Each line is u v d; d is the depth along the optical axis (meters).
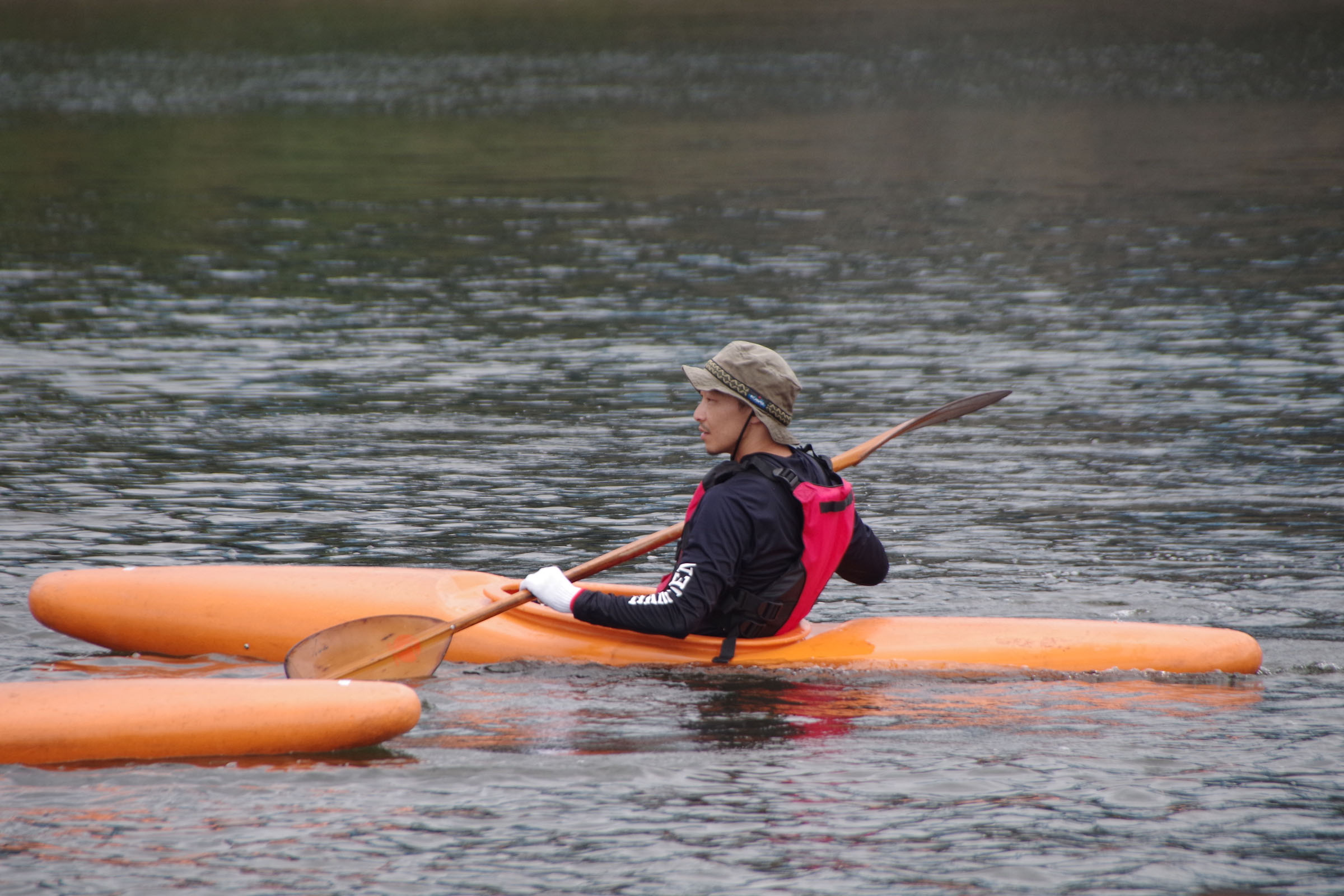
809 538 16.30
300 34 179.75
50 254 55.97
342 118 110.25
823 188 74.94
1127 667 16.72
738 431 16.31
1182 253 54.38
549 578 16.53
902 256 55.12
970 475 27.36
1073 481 26.80
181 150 91.81
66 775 13.45
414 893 11.34
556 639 17.08
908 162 85.19
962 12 197.75
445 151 92.31
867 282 50.09
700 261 54.56
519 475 27.19
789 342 40.62
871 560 17.55
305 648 16.17
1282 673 16.94
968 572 21.33
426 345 40.41
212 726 13.82
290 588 17.72
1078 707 15.56
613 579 21.06
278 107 117.19
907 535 23.48
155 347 39.84
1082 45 165.75
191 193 73.56
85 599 17.69
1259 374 35.75
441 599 17.59
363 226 63.47
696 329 42.56
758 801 12.98
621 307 46.09
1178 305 44.88
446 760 13.93
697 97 124.44
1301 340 39.47
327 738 14.02
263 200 71.50
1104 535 23.28
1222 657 16.80
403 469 27.50
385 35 180.62
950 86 132.38
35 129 101.88
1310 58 147.00
